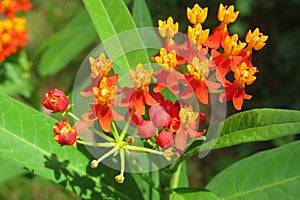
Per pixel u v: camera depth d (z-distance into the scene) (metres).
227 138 0.24
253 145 0.59
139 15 0.32
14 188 0.55
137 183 0.29
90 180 0.27
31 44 0.69
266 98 0.63
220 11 0.25
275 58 0.65
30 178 0.37
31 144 0.27
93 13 0.26
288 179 0.28
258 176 0.28
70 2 0.72
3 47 0.36
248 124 0.24
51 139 0.27
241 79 0.24
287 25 0.68
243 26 0.68
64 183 0.27
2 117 0.27
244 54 0.25
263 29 0.68
